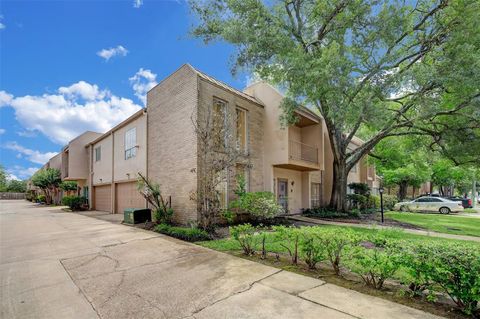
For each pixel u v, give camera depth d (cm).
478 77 823
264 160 1248
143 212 1069
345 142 1432
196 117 941
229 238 760
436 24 1015
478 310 292
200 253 588
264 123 1270
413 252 337
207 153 909
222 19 1067
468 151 1107
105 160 1711
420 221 1227
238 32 954
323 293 358
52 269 489
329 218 1289
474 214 1725
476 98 966
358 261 385
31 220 1241
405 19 954
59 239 756
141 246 661
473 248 325
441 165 2623
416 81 914
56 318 311
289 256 550
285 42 996
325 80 898
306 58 975
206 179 861
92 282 423
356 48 1007
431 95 1024
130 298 361
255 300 342
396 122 1280
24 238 782
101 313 321
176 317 306
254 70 1094
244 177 1091
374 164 2266
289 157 1184
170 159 1066
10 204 2852
